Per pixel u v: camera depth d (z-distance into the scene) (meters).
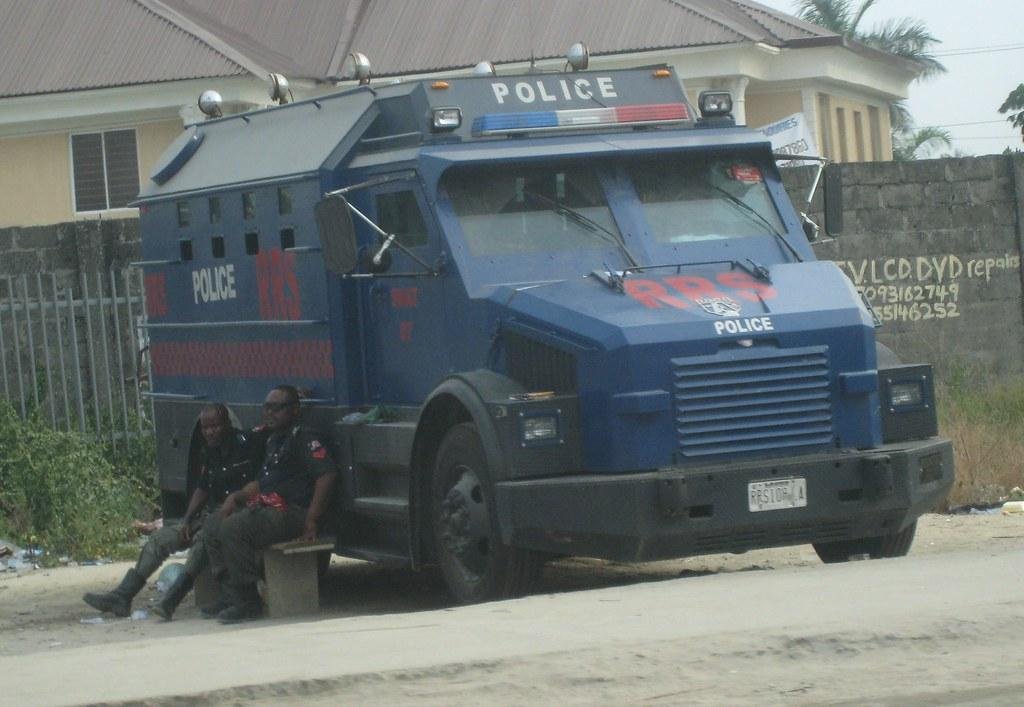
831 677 23.38
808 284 32.84
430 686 23.17
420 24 99.50
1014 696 22.12
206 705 22.56
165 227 44.22
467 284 33.03
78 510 47.47
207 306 42.16
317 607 36.41
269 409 36.28
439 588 39.91
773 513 30.84
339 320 36.44
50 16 98.94
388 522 35.19
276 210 38.34
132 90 94.31
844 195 61.84
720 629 25.58
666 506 29.84
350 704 22.50
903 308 62.50
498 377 32.12
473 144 34.47
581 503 30.25
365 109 36.59
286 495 35.78
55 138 97.50
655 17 95.19
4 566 45.03
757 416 31.17
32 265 58.44
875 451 31.89
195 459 42.88
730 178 35.69
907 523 32.78
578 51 37.62
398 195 34.97
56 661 26.48
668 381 30.64
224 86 93.56
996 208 63.22
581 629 26.19
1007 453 48.69
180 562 42.34
